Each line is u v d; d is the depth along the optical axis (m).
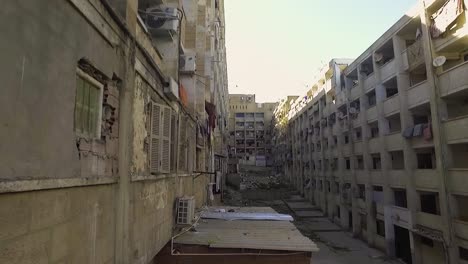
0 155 2.54
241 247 9.10
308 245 9.23
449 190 20.16
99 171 4.47
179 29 11.20
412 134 23.56
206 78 21.45
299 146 59.81
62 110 3.44
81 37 3.82
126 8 5.43
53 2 3.24
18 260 2.77
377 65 29.19
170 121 8.25
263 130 96.88
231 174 55.66
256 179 68.69
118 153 5.11
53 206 3.29
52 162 3.26
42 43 3.07
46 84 3.14
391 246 27.52
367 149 31.91
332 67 40.72
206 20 20.08
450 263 19.61
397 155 27.61
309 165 53.25
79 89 3.99
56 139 3.33
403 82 25.16
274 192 56.00
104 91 4.71
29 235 2.91
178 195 9.97
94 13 4.10
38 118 3.02
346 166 38.81
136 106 5.95
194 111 13.82
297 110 61.12
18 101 2.74
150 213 6.87
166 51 10.95
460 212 19.98
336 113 39.91
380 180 29.30
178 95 9.37
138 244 6.00
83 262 3.91
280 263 9.26
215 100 25.61
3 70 2.56
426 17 22.00
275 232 10.73
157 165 7.21
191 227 10.35
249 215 13.50
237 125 97.88
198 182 15.37
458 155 20.31
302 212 47.38
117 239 4.97
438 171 20.81
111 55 4.75
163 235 8.02
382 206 29.25
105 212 4.59
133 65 5.66
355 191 35.12
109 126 4.89
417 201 23.94
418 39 23.19
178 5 11.42
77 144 3.87
